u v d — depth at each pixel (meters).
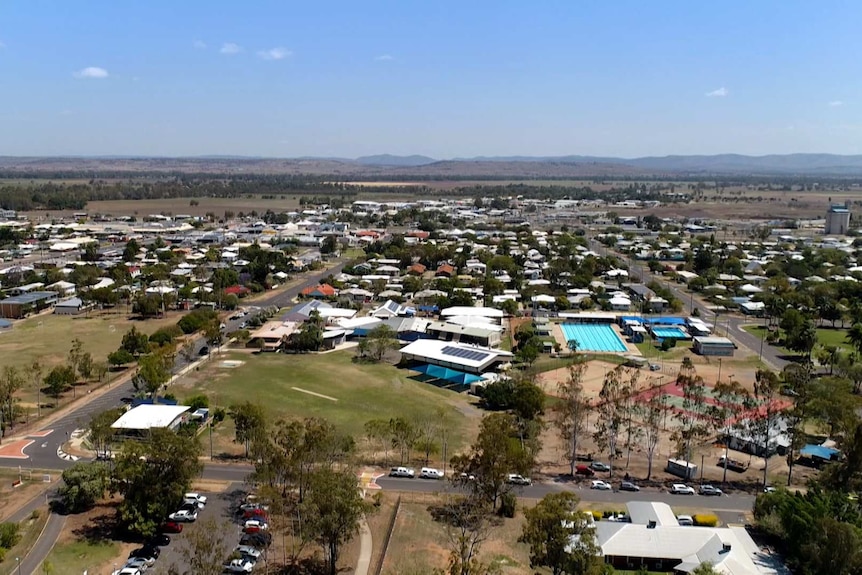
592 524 75.12
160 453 80.31
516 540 80.25
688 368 138.62
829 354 152.12
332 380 141.88
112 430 102.56
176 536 80.38
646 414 113.25
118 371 145.38
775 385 111.38
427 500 90.12
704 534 78.12
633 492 94.25
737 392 106.19
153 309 196.75
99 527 82.00
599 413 118.56
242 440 101.31
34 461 100.06
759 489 96.25
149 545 77.44
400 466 100.62
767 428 100.31
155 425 105.56
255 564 74.50
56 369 129.38
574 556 68.31
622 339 182.12
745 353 168.38
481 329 174.12
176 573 65.31
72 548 77.06
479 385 134.00
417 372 149.25
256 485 90.38
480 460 87.38
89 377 138.75
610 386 120.25
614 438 109.75
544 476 99.06
